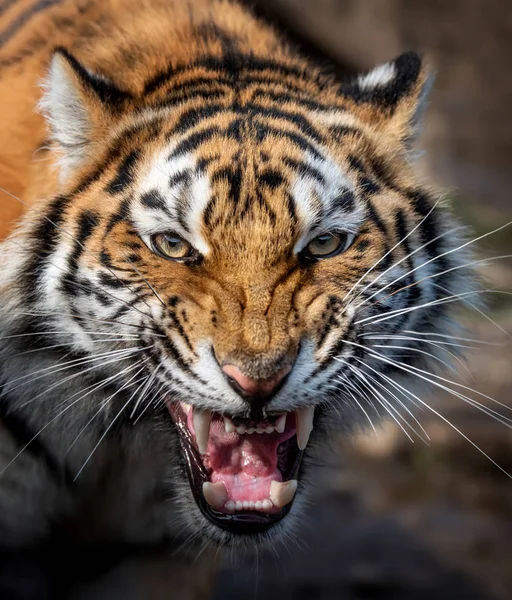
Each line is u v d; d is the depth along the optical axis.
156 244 8.48
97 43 10.02
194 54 9.80
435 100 43.62
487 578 14.03
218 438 8.91
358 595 13.41
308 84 9.84
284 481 8.91
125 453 10.35
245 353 8.05
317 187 8.47
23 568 11.41
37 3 10.80
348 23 23.94
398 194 9.27
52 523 10.88
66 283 8.79
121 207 8.59
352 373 8.92
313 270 8.55
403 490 16.44
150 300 8.47
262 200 8.23
